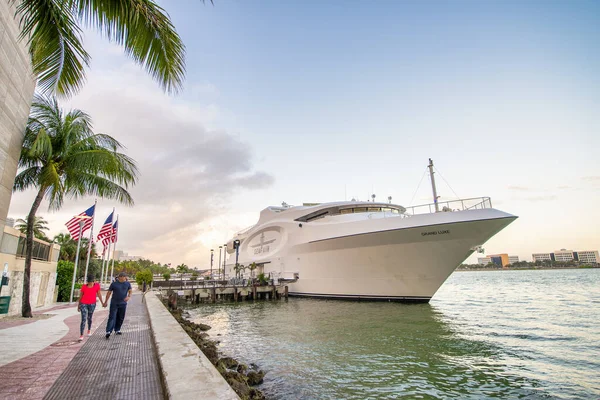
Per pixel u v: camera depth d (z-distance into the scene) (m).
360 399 8.50
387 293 25.92
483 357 12.08
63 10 5.40
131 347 7.43
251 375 9.76
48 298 20.02
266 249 39.19
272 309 27.27
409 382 9.66
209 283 43.44
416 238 23.77
